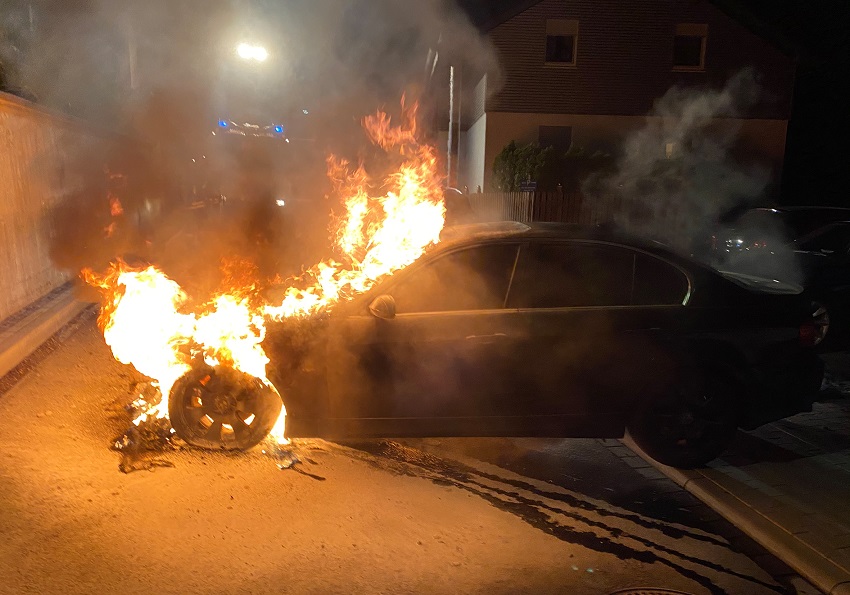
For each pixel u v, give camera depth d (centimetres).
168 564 339
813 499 434
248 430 461
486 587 335
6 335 679
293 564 345
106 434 486
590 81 2264
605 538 388
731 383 476
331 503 409
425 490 435
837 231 904
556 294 468
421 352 453
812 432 555
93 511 383
